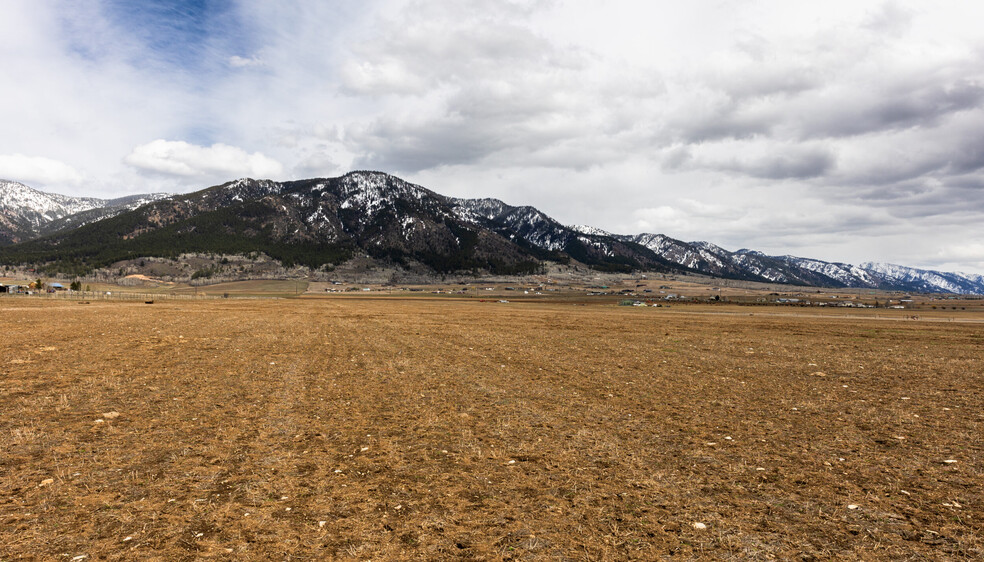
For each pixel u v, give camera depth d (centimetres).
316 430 1095
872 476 838
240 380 1706
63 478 781
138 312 5969
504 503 711
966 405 1452
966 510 698
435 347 2872
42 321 4166
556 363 2278
